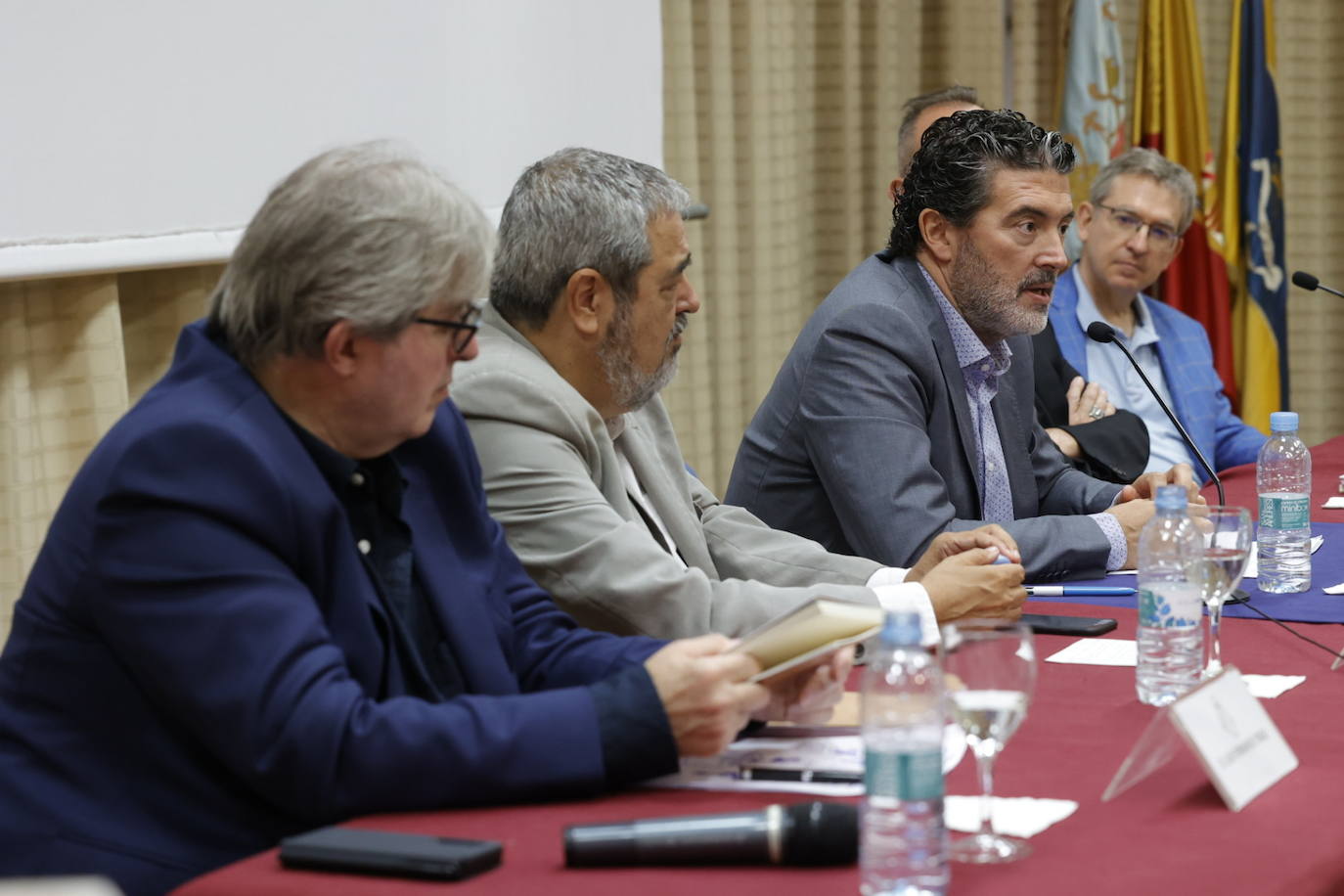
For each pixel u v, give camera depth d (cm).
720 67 454
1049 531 241
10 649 146
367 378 148
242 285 148
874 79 519
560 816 134
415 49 331
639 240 204
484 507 180
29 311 274
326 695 135
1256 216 539
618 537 197
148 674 137
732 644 149
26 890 81
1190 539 168
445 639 164
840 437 260
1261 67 537
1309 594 223
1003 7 553
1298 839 125
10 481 271
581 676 169
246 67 292
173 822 139
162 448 139
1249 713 140
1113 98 512
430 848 121
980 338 279
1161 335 391
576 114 384
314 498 146
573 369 210
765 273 474
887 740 112
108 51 267
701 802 137
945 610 199
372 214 145
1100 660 187
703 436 459
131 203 272
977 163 268
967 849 122
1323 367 601
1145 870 118
